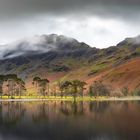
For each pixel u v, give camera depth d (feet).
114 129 208.85
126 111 355.15
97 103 572.51
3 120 271.90
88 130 206.49
